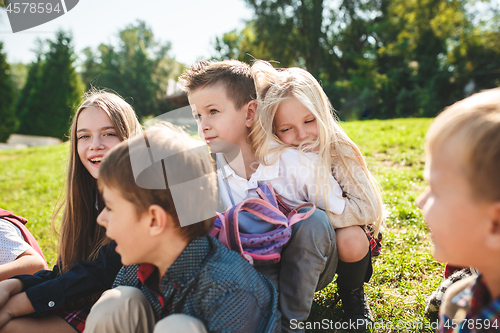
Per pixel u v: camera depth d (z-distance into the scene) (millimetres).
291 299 1376
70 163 1802
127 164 1077
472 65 24062
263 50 29766
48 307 1401
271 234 1330
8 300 1387
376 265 2111
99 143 1710
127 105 1905
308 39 28625
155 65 45125
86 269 1479
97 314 1156
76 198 1775
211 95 1715
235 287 1078
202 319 1082
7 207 4684
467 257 873
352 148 1676
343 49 30844
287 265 1407
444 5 25719
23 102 27812
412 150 5238
